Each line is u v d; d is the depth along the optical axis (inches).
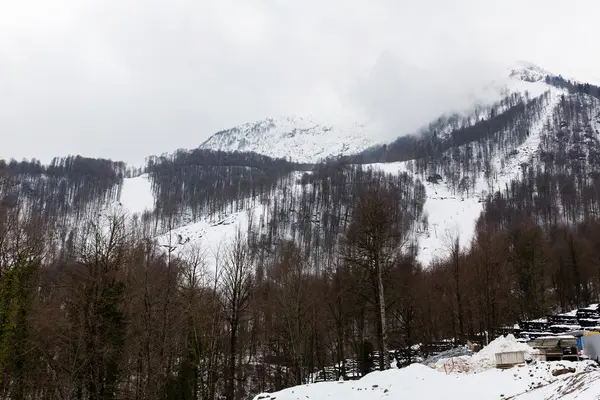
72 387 1110.4
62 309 1380.4
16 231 1306.6
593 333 881.5
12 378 1184.8
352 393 797.9
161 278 1358.3
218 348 1481.3
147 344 1195.3
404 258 1633.9
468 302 1926.7
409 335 1663.4
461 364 983.6
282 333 1581.0
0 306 1107.3
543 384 681.6
